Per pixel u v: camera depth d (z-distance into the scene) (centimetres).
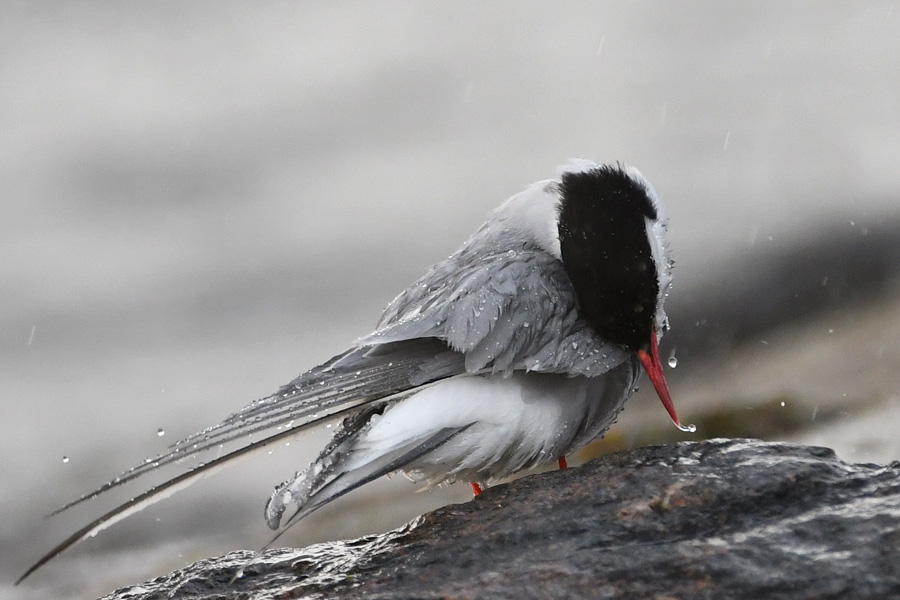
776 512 612
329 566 671
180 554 1255
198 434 652
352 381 694
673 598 565
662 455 674
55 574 1255
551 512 642
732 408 1330
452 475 755
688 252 1839
